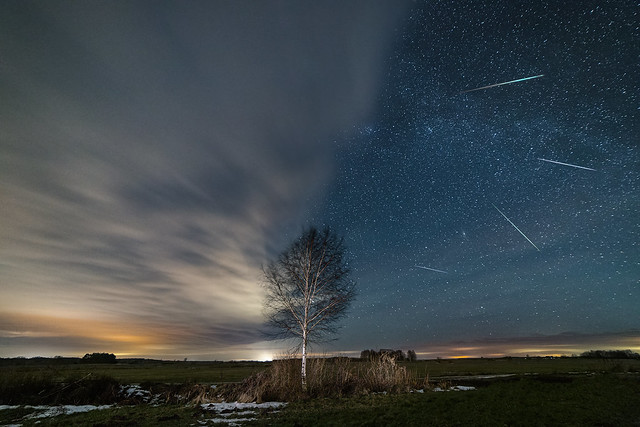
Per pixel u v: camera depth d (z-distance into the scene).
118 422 17.80
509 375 45.03
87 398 28.08
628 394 24.83
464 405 20.95
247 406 22.70
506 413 18.66
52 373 31.09
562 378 35.75
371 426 16.28
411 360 91.56
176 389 32.31
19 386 28.11
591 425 15.96
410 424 16.41
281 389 26.72
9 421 19.02
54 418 19.31
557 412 18.86
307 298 31.50
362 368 32.62
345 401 23.70
